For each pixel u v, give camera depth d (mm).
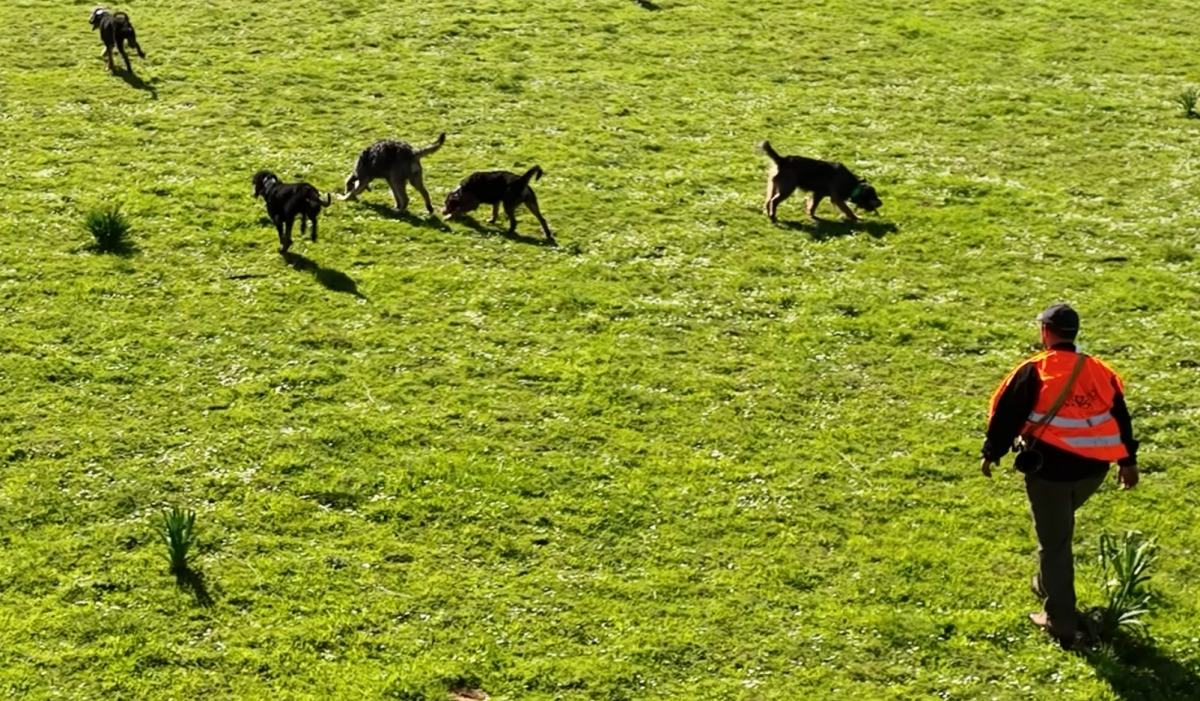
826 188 19516
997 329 16516
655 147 22297
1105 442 10484
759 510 12812
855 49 27891
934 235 19359
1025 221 19922
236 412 14156
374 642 10891
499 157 21422
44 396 14297
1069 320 10656
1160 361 15828
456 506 12727
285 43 26453
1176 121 24328
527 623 11164
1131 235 19469
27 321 15812
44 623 10953
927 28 29359
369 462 13375
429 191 19969
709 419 14422
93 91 23406
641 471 13398
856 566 11992
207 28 27203
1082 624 11062
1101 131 23797
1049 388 10477
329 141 21719
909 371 15570
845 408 14734
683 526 12555
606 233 18969
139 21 27484
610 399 14742
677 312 16812
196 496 12742
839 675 10625
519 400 14648
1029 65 27297
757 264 18219
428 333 16016
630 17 29188
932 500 13031
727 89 25234
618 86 25078
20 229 18172
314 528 12352
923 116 24297
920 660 10797
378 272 17500
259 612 11203
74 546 11922
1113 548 11617
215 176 20156
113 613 11094
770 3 30719
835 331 16484
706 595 11570
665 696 10375
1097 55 28047
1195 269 18375
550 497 12914
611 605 11406
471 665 10648
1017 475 13461
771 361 15695
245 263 17578
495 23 28250
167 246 17938
